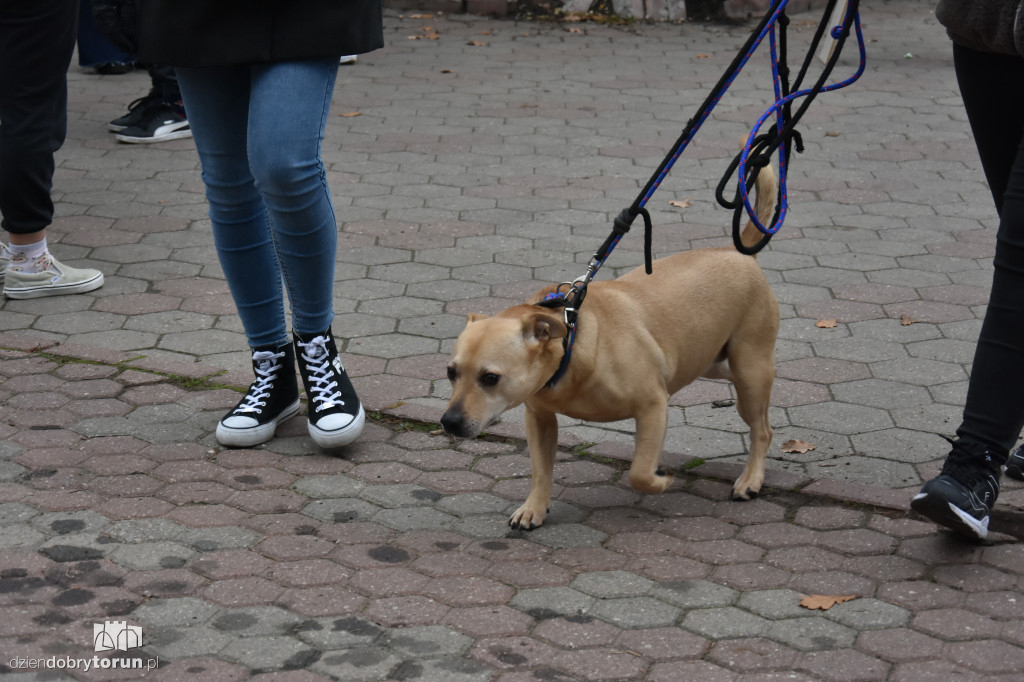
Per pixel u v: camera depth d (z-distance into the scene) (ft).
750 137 11.13
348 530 11.59
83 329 16.65
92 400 14.43
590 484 12.69
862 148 25.35
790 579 10.60
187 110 12.76
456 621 9.95
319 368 13.20
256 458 13.17
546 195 22.61
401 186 23.11
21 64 16.28
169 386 14.88
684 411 14.48
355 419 13.15
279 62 11.88
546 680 9.07
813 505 12.03
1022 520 11.43
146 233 20.56
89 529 11.44
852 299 17.61
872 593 10.30
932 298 17.58
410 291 18.12
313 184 12.16
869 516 11.72
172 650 9.48
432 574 10.75
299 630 9.80
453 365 10.69
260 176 11.98
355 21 12.03
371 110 28.35
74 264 19.08
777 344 16.14
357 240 20.29
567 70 32.09
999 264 10.53
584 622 9.93
